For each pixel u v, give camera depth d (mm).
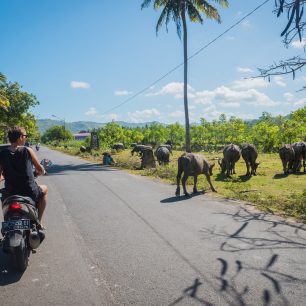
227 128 49656
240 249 5727
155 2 29062
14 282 4586
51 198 11094
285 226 7152
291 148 16719
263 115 44438
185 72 29453
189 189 12438
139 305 3924
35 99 49250
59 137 137125
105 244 6121
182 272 4809
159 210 8836
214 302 3951
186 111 29562
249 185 13133
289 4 4258
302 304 3881
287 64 5777
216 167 20688
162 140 60156
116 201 10242
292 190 12188
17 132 5270
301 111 35438
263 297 4051
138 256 5477
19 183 5164
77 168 23094
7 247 4578
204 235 6555
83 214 8586
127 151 45469
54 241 6355
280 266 4977
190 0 28812
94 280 4605
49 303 4012
